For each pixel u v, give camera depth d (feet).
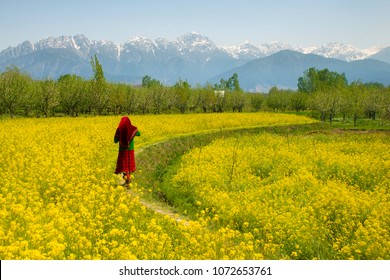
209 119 183.83
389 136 150.61
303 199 54.54
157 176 79.77
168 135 126.11
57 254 29.19
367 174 71.51
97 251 31.24
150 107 262.88
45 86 199.11
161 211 51.60
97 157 73.56
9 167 58.65
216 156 86.17
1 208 41.16
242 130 163.53
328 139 138.21
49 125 125.39
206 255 32.50
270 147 110.83
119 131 58.85
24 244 29.50
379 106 239.71
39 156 66.69
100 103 226.38
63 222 35.12
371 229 39.96
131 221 38.63
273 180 69.00
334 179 70.74
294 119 216.33
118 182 61.26
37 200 46.01
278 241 41.06
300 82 419.33
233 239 40.86
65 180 53.26
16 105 184.14
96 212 41.70
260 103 345.51
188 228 38.14
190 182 65.10
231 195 57.77
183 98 281.74
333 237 43.55
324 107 250.78
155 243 33.76
